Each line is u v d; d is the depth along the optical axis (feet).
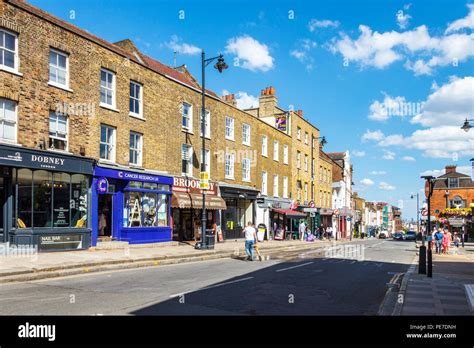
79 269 43.04
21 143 52.34
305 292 34.65
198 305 28.25
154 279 39.68
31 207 53.78
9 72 51.16
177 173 80.59
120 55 68.03
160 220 76.18
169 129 78.74
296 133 139.23
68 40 59.16
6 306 26.78
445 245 95.20
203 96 71.20
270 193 119.03
